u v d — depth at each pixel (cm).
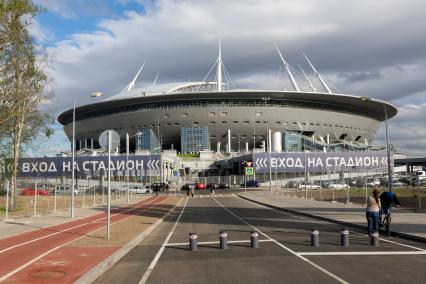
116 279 1034
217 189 9362
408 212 2906
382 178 8731
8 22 2802
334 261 1207
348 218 2573
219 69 18525
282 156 9306
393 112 18288
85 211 3600
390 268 1095
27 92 3319
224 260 1262
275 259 1255
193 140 16062
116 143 1778
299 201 4725
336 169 9369
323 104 16750
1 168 3900
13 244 1620
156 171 9662
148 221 2609
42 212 3506
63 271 1073
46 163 8769
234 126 16175
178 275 1062
